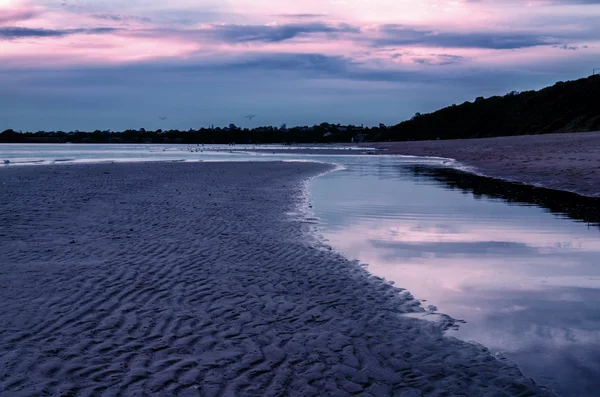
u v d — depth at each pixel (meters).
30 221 12.62
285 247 10.13
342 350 5.35
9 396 4.23
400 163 42.34
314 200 17.52
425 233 11.76
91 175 28.34
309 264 8.86
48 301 6.68
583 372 4.92
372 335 5.77
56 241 10.37
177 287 7.42
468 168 34.38
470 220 13.48
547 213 14.66
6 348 5.18
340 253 9.73
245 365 4.96
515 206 16.08
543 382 4.72
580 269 8.70
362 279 8.01
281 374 4.79
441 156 54.16
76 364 4.88
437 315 6.47
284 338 5.64
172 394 4.36
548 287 7.68
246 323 6.08
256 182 24.09
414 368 4.96
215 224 12.48
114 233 11.23
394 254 9.70
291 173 30.30
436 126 138.00
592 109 108.06
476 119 132.25
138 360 5.01
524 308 6.77
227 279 7.87
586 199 17.66
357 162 44.34
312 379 4.70
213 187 21.47
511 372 4.90
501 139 81.94
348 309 6.63
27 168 34.72
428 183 23.91
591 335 5.85
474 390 4.55
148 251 9.60
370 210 15.20
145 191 19.67
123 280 7.70
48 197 17.45
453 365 5.04
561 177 24.06
